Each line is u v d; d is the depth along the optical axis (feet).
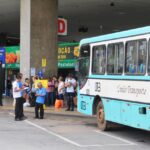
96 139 45.24
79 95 57.36
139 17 122.93
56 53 90.89
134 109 42.50
